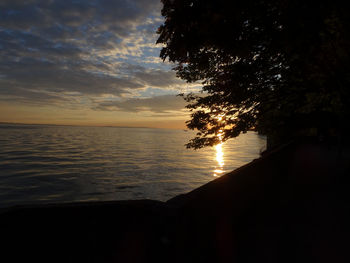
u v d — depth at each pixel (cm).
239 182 473
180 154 9594
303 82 977
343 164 1255
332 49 727
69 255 303
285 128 1254
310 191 731
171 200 321
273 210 543
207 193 358
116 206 318
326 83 923
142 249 295
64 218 310
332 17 585
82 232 308
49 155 7844
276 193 702
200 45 571
